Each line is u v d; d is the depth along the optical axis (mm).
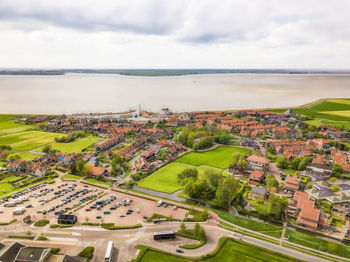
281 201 128250
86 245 104438
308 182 166125
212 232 114500
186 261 96312
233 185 139250
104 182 167250
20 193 148500
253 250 102812
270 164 199750
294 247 105250
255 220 126062
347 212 127750
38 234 111250
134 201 141250
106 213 128250
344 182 158375
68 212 128875
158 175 178000
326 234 114375
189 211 131250
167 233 108938
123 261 95812
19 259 87500
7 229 114375
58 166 193875
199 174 177375
